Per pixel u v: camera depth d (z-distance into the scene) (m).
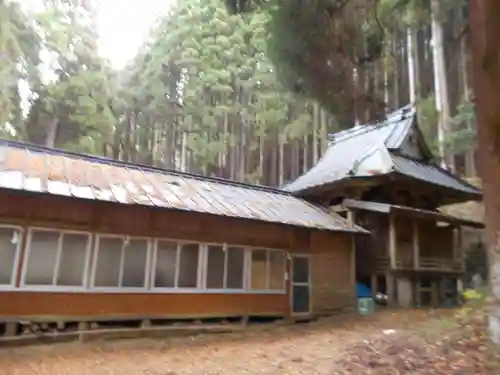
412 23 13.53
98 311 9.62
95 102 31.41
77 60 32.19
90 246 9.74
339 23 9.19
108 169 11.52
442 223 17.25
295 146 33.28
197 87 33.59
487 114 5.67
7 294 8.70
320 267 13.46
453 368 5.24
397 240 15.40
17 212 8.99
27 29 28.86
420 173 16.25
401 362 5.84
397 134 17.86
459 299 15.75
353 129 19.97
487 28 5.69
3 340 8.64
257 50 30.91
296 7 8.68
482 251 20.02
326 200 16.69
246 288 11.84
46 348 8.71
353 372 5.81
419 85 27.27
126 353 8.46
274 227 12.69
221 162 34.44
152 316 10.25
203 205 11.15
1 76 25.80
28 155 10.55
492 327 5.68
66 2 33.00
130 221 10.32
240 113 33.44
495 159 5.59
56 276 9.27
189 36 35.03
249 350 8.53
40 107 29.88
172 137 38.53
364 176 14.90
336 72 9.66
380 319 11.82
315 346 8.48
